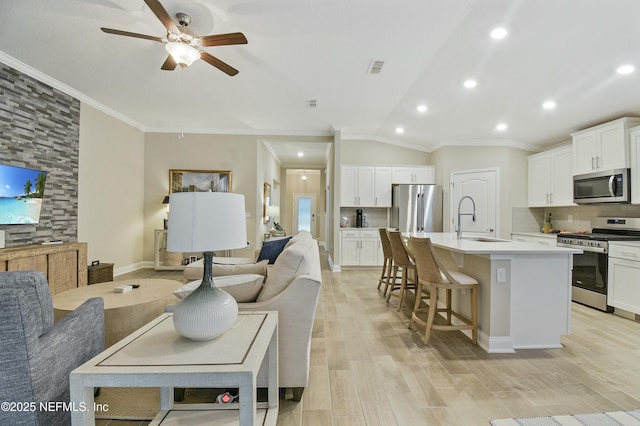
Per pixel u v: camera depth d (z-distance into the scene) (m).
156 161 5.54
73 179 3.90
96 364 1.06
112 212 4.67
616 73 2.86
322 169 10.14
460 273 2.75
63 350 1.28
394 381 1.95
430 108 4.14
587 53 2.56
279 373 1.71
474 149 5.55
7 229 3.06
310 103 4.18
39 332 1.16
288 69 3.17
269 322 1.47
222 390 1.82
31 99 3.29
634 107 3.54
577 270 3.72
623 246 3.17
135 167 5.26
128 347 1.20
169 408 1.49
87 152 4.14
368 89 3.63
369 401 1.75
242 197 1.37
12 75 3.08
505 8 2.09
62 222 3.73
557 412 1.65
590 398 1.78
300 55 2.88
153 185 5.53
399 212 5.59
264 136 5.68
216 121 5.15
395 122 4.95
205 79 3.46
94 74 3.37
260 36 2.57
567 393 1.83
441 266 2.47
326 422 1.57
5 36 2.64
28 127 3.27
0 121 2.98
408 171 5.93
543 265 2.47
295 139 5.74
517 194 5.30
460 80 3.24
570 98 3.46
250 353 1.15
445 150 5.63
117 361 1.08
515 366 2.15
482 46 2.58
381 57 2.87
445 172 5.63
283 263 1.80
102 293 2.46
